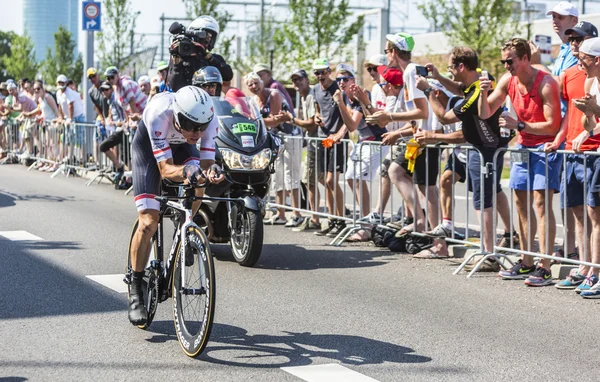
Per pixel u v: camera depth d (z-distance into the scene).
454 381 5.36
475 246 9.70
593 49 7.57
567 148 8.30
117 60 42.03
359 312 7.13
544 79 8.14
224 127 9.21
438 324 6.77
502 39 25.48
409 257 9.73
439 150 9.57
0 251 9.85
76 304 7.31
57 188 16.75
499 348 6.11
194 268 5.73
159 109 6.02
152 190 6.24
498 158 8.95
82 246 10.22
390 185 10.52
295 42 30.52
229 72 10.30
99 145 17.73
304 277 8.60
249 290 7.96
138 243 6.27
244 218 9.03
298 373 5.48
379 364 5.70
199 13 35.47
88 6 21.34
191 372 5.48
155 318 6.85
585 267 8.12
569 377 5.47
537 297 7.76
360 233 10.85
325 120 11.51
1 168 21.33
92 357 5.80
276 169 12.12
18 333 6.39
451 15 26.14
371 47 36.47
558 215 13.34
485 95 8.47
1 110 23.00
